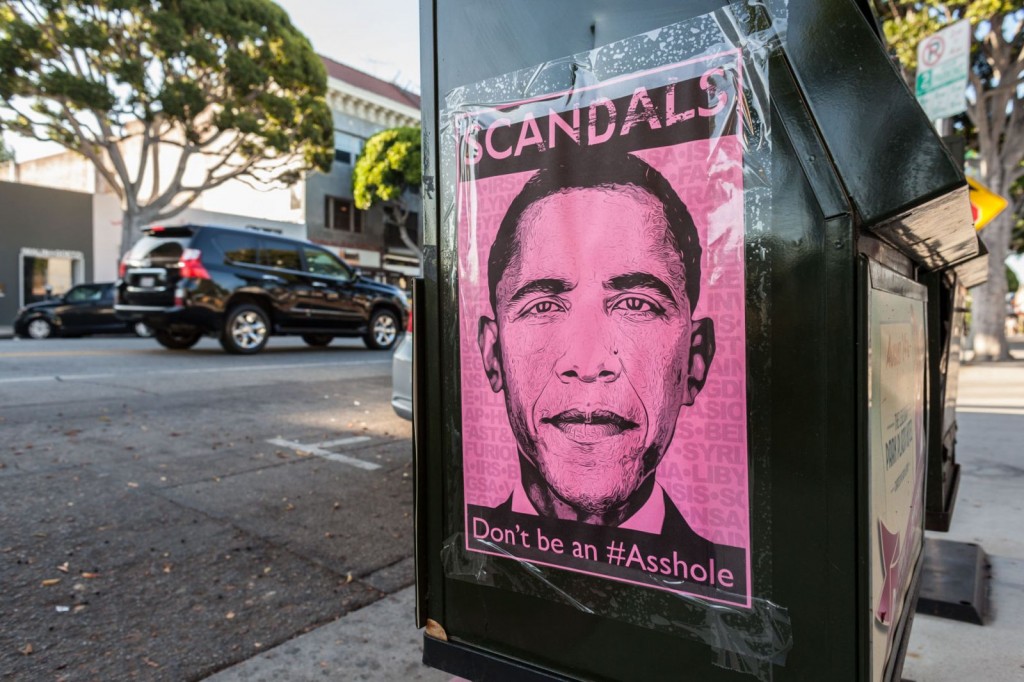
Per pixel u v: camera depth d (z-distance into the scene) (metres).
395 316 14.02
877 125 1.21
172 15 19.25
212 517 3.72
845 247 1.23
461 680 2.25
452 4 1.71
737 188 1.33
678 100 1.39
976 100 12.06
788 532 1.32
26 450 4.84
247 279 11.35
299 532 3.55
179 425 5.86
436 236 1.77
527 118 1.59
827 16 1.25
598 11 1.48
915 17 9.30
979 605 2.63
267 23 21.41
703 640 1.42
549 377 1.59
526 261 1.60
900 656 1.65
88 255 26.47
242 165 23.84
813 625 1.30
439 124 1.75
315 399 7.43
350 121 35.09
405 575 3.08
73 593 2.80
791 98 1.28
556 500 1.60
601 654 1.56
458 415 1.75
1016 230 23.42
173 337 12.30
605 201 1.49
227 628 2.57
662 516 1.46
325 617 2.68
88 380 7.86
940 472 2.74
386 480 4.51
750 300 1.33
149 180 37.25
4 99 18.94
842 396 1.24
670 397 1.43
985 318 13.55
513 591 1.67
